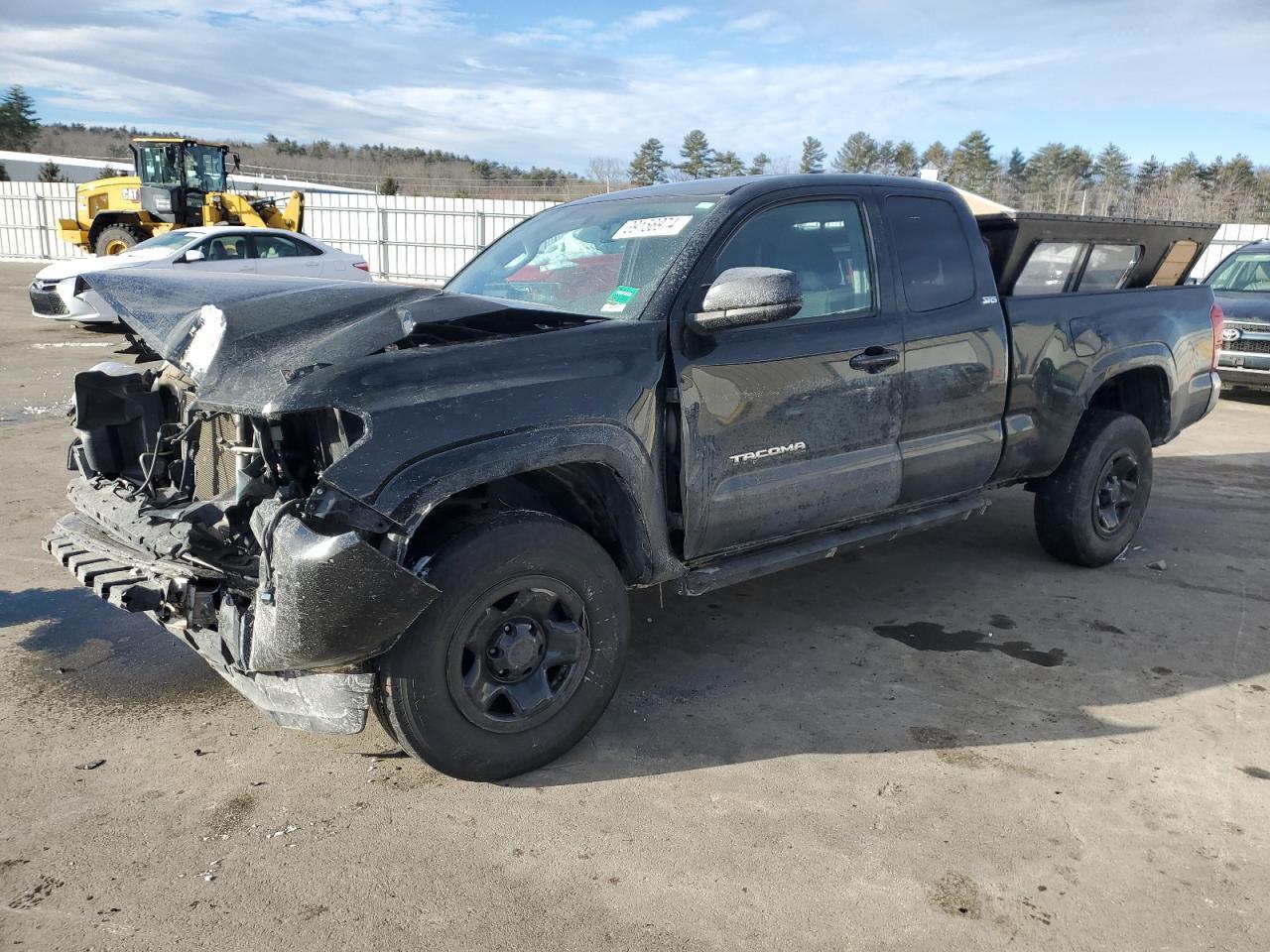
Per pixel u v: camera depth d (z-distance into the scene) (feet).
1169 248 17.11
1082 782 9.80
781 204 11.86
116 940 7.34
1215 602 15.11
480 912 7.73
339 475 8.27
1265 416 32.30
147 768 9.87
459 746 9.29
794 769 10.03
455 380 9.08
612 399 9.91
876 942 7.46
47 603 14.17
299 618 8.14
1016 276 14.76
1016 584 15.89
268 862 8.34
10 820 8.89
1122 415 16.24
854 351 12.08
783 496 11.58
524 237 13.70
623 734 10.75
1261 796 9.59
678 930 7.56
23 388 31.55
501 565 9.18
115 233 63.36
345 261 49.08
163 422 11.85
